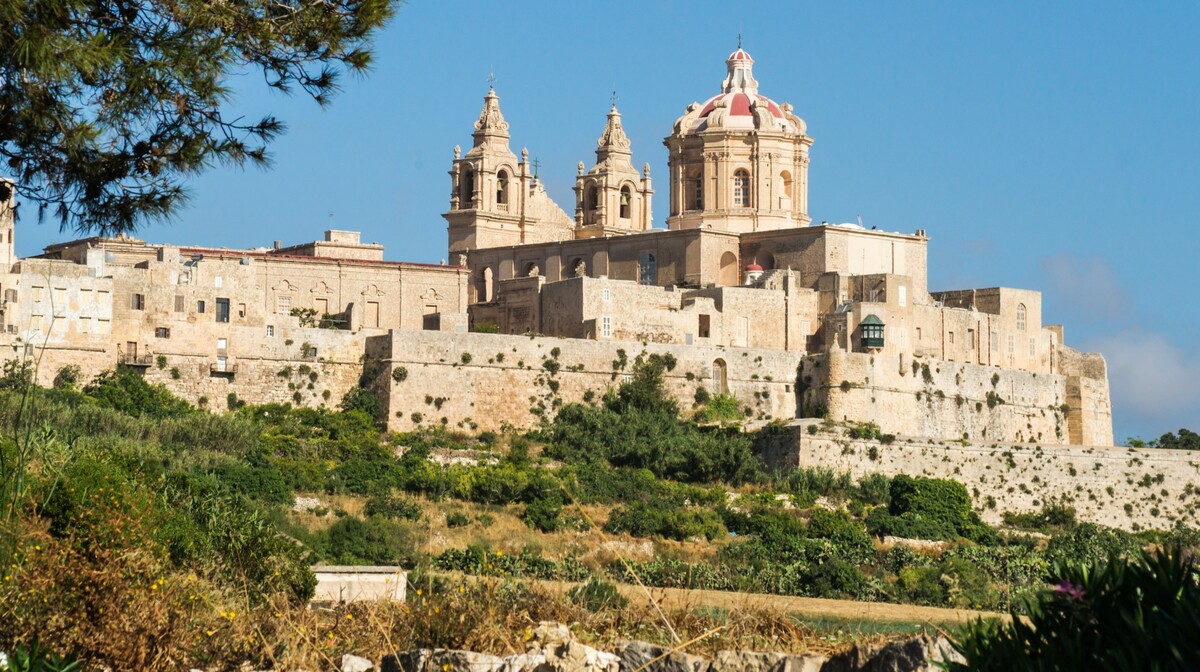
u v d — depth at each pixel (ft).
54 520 228.43
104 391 629.10
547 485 604.08
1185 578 127.95
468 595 192.54
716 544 561.02
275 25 186.80
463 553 393.29
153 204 184.24
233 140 186.39
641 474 654.94
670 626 177.37
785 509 640.17
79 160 181.47
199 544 250.16
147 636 183.93
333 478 593.01
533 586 200.64
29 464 242.58
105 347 653.30
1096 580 130.21
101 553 197.67
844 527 584.81
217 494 331.36
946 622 231.91
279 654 185.88
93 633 183.42
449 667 173.17
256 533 274.36
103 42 176.55
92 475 244.01
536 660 171.94
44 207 183.93
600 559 378.12
